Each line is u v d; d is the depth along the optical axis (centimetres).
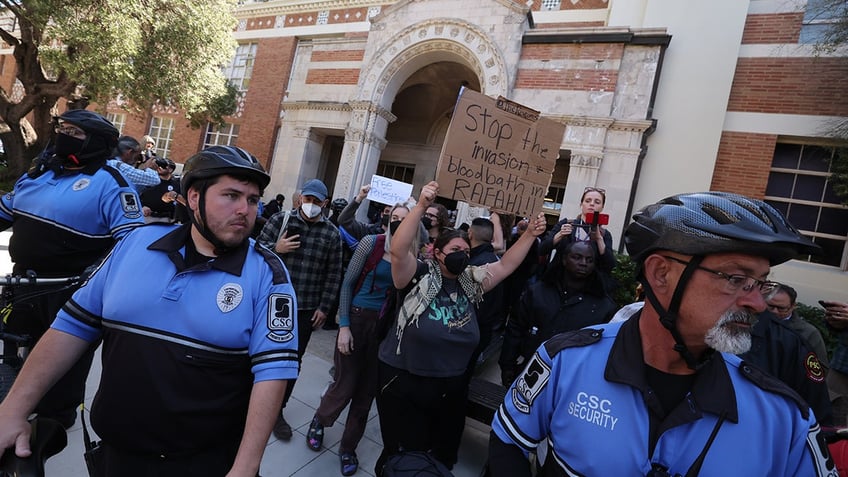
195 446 130
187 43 1196
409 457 160
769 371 195
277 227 329
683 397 103
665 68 853
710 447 94
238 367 134
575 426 104
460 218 920
